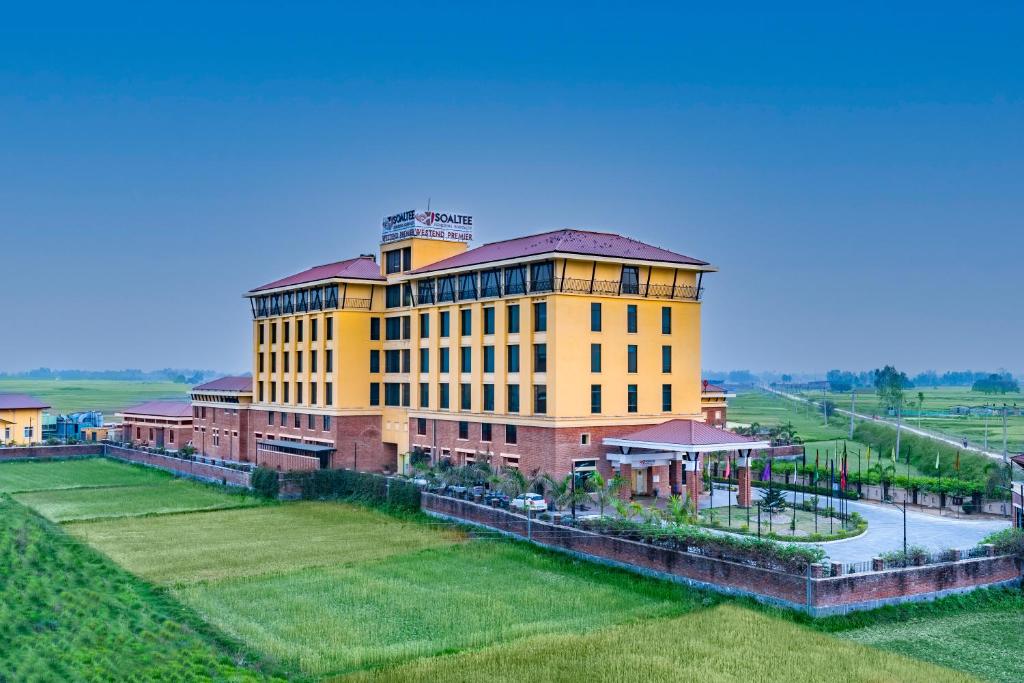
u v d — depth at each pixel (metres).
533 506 60.50
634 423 70.81
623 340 71.00
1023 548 46.31
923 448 114.81
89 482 89.06
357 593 44.94
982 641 38.31
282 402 96.88
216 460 93.56
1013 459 51.50
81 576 46.03
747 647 36.38
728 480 76.94
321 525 64.00
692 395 75.12
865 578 41.34
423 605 43.00
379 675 33.50
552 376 67.12
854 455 117.44
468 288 77.44
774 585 41.88
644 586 46.03
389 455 89.00
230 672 33.41
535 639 37.56
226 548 55.50
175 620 40.06
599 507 63.59
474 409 75.56
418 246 85.38
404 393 86.06
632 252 72.38
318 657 35.41
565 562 51.47
